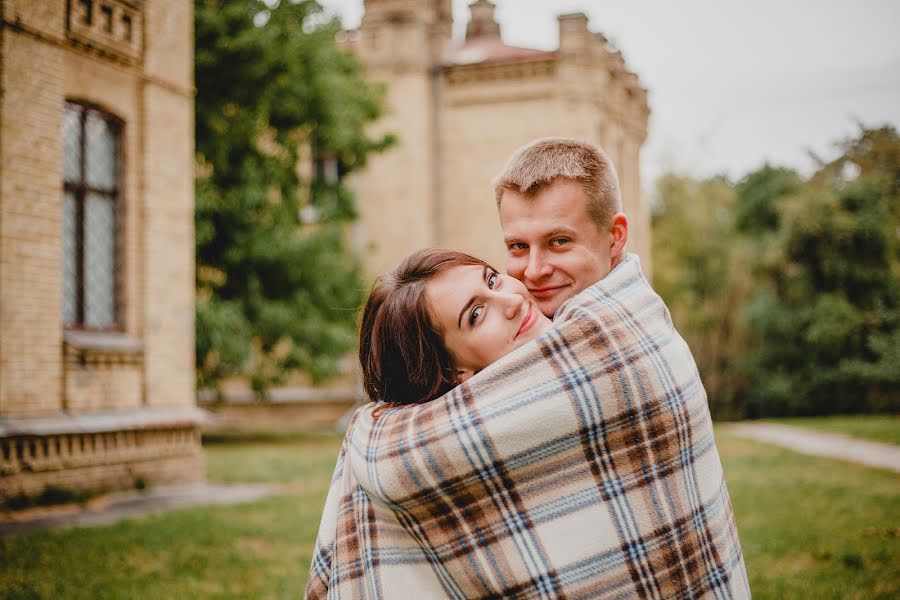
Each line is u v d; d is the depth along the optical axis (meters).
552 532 1.60
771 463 13.05
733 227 36.44
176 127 10.98
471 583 1.62
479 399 1.63
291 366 18.61
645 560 1.61
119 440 9.87
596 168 1.88
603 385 1.62
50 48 9.06
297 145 18.47
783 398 31.42
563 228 1.84
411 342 1.79
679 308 32.78
